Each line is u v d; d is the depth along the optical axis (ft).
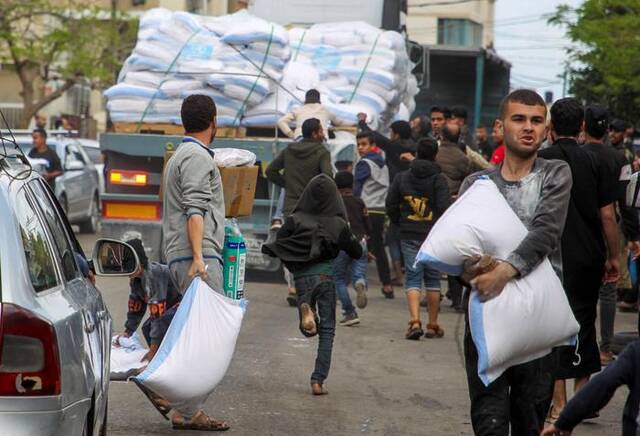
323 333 38.60
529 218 23.53
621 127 59.77
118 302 57.26
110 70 168.55
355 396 38.60
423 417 35.91
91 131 195.00
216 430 33.12
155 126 65.57
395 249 69.41
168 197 32.81
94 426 23.24
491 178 24.04
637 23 112.57
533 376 23.61
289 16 82.99
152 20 67.62
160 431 32.78
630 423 18.16
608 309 43.39
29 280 19.39
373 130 66.28
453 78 125.59
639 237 39.88
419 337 50.11
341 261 52.95
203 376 31.12
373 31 71.77
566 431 18.60
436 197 50.29
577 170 32.45
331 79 69.62
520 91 24.06
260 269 65.00
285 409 36.32
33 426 18.69
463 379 42.06
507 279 22.85
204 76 64.59
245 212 36.78
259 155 63.46
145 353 35.06
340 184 54.75
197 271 31.81
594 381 18.31
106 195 65.00
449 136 61.41
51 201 25.59
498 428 23.16
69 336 20.16
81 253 28.58
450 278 60.18
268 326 52.24
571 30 115.24
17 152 23.58
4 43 168.86
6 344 18.60
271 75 64.85
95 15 165.99
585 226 32.53
